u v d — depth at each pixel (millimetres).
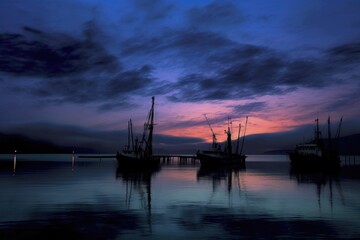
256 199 29141
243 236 16875
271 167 98625
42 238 16547
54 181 45562
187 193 33031
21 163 118000
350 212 23094
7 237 16656
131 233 17438
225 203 26875
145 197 30016
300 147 91562
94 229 18203
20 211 23062
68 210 23500
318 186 40250
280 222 19938
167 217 21281
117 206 25234
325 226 18953
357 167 99188
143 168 84062
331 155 92625
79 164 111062
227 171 75062
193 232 17625
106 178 51438
